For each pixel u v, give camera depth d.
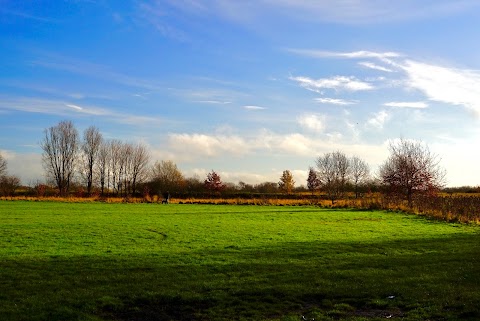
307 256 22.39
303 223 41.41
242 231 34.28
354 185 99.44
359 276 17.28
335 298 14.56
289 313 13.21
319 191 116.56
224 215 51.75
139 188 112.69
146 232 33.34
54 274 17.83
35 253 23.00
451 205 46.84
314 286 15.82
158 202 84.06
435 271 18.05
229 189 118.12
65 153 109.19
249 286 15.78
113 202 83.56
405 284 15.89
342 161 100.38
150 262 20.53
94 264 19.95
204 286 15.78
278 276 17.41
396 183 63.66
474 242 27.50
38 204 70.81
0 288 15.46
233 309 13.55
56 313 12.77
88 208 63.00
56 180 108.88
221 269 18.89
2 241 27.58
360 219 45.88
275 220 44.91
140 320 12.80
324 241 28.20
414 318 12.44
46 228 35.34
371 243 27.20
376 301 14.01
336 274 17.66
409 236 31.02
